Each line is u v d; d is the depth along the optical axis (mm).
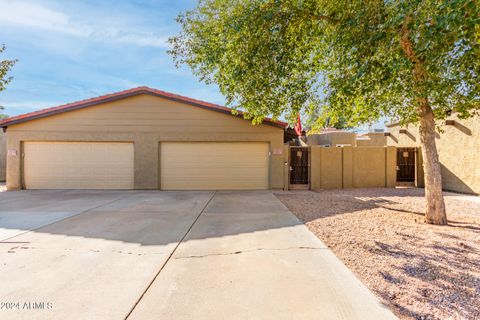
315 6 5531
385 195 9922
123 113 11508
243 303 2635
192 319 2398
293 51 6164
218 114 11523
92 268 3457
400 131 14391
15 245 4320
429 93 4477
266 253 3928
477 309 2520
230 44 5637
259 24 5535
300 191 11234
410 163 12891
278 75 6016
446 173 11578
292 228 5250
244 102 6934
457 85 4590
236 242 4449
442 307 2559
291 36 6047
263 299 2701
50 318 2428
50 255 3895
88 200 8734
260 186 11648
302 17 5727
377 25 4352
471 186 10398
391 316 2410
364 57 4598
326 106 6504
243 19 5438
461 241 4402
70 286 2996
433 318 2398
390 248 4102
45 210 7129
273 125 11430
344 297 2723
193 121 11531
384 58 4359
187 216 6406
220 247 4215
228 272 3316
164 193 10469
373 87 4934
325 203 8039
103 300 2711
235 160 11625
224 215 6492
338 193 10539
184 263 3605
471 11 2969
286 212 6754
